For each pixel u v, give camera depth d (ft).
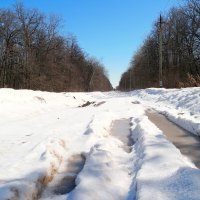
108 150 25.57
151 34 223.10
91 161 21.70
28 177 18.81
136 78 308.81
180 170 18.11
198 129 32.94
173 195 15.14
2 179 18.69
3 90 66.59
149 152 22.66
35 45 190.80
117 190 17.40
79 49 295.48
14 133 36.45
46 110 66.28
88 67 323.37
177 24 187.83
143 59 261.65
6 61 172.24
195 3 162.91
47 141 27.71
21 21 179.93
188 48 171.12
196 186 15.57
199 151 25.67
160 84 120.88
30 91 75.25
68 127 38.11
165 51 204.54
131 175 19.95
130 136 33.19
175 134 33.35
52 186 19.44
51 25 200.13
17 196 16.25
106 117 44.04
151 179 17.44
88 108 64.28
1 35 170.91
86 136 31.35
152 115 49.90
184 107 56.03
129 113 51.83
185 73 163.94
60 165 23.52
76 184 18.95
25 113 57.52
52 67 195.72
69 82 227.81
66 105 80.48
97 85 349.61
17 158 23.66
